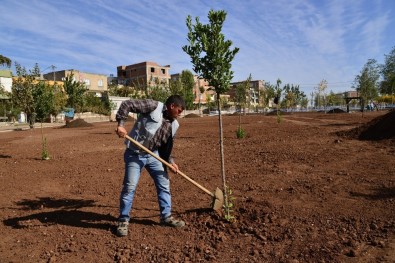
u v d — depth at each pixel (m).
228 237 4.08
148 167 4.47
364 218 4.34
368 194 5.20
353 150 9.08
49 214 5.09
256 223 4.40
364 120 23.34
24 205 5.57
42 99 27.28
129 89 66.88
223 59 4.44
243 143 12.22
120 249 3.84
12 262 3.66
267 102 54.25
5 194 6.28
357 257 3.44
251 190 5.86
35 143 15.11
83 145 13.77
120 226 4.28
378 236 3.86
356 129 12.31
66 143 14.67
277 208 4.83
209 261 3.53
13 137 18.91
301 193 5.46
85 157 10.49
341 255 3.49
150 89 42.12
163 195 4.51
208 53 4.44
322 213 4.58
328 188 5.64
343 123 20.69
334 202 4.96
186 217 4.75
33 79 20.38
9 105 37.56
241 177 6.82
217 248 3.80
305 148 9.83
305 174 6.70
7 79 49.91
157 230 4.38
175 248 3.85
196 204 5.25
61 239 4.18
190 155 10.09
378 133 10.93
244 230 4.24
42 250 3.91
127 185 4.32
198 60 4.55
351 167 7.06
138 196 5.89
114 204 5.52
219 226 4.35
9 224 4.73
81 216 4.96
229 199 4.80
